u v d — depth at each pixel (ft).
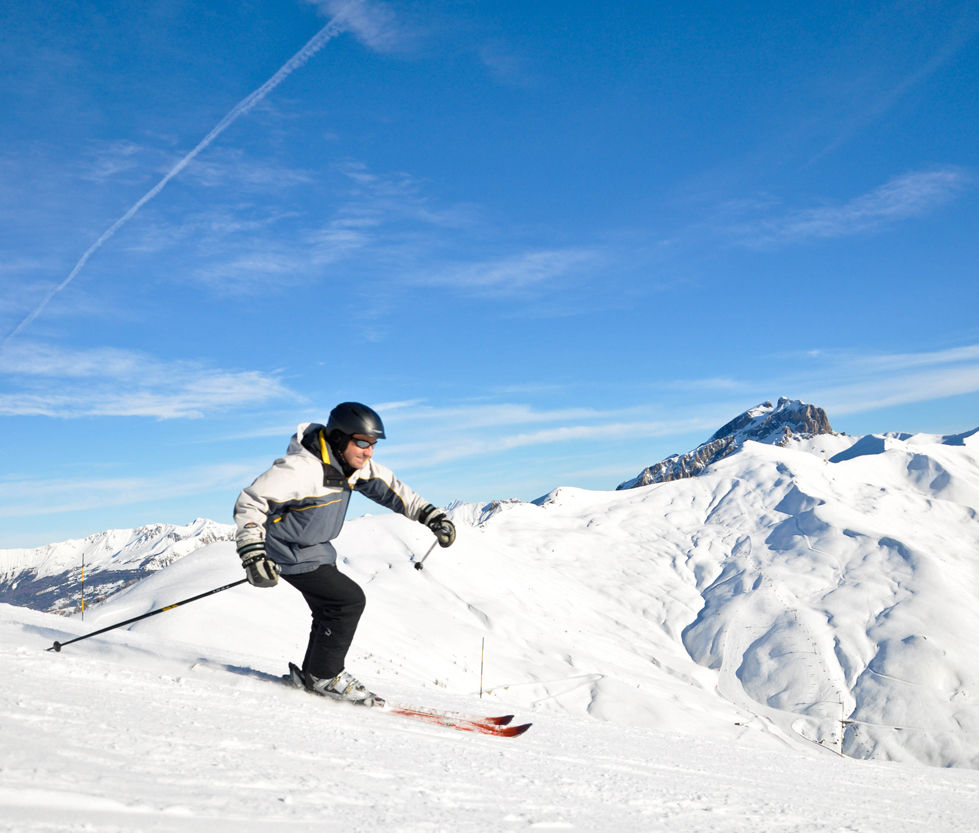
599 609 220.64
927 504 303.68
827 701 174.50
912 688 177.27
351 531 200.85
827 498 301.43
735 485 334.65
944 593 218.59
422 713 15.24
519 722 18.06
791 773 20.06
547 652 152.05
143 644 18.37
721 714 147.23
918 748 157.99
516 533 299.38
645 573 258.57
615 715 115.55
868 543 254.47
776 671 187.21
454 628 136.56
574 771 11.93
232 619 83.92
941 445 378.32
